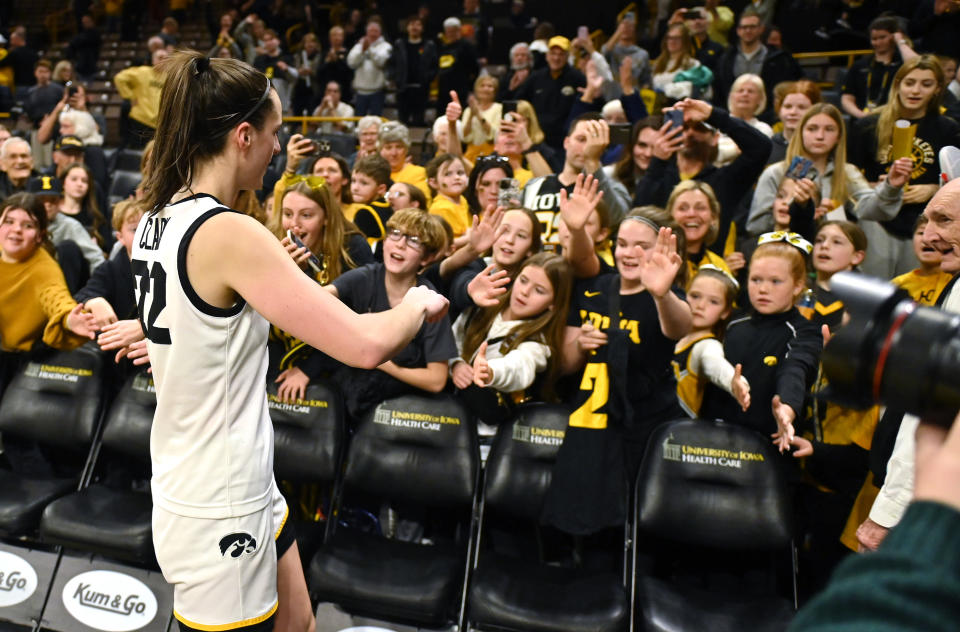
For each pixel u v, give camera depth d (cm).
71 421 311
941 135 343
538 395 288
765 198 356
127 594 272
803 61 710
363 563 256
